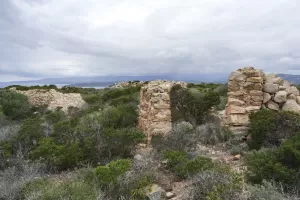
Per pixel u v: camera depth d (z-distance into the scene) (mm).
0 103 19938
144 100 12000
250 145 7773
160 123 9820
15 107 20672
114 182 5473
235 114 9227
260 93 9188
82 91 37500
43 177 6680
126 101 19672
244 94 9305
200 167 5984
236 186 4375
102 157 8070
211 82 33188
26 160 7684
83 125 10070
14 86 36344
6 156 7812
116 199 5156
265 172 5180
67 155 7609
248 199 4262
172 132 8945
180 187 5641
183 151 7676
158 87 10648
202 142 8984
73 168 7652
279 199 4184
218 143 8812
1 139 9727
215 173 5020
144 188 5246
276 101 9086
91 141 8266
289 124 7426
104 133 8586
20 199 5293
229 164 6617
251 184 5039
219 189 4336
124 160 6344
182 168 6254
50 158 7543
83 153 7902
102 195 4938
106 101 24297
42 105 25516
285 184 4824
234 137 8641
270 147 7047
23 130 9664
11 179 6262
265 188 4516
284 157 5430
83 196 4594
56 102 26094
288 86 9867
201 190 4746
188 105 12164
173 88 12789
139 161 6891
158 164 7062
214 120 11328
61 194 4695
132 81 40531
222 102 14844
